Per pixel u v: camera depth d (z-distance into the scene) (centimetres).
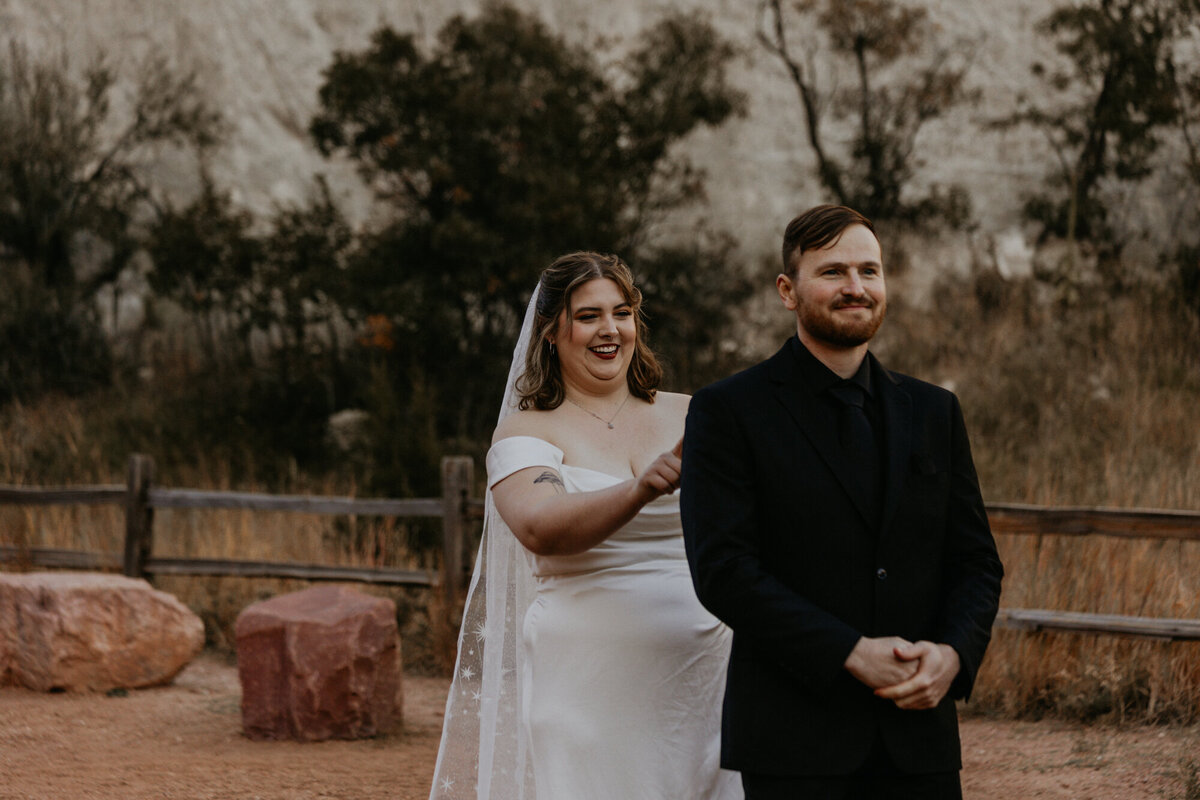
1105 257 1384
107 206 1588
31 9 1727
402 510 751
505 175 1302
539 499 288
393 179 1389
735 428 238
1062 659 552
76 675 610
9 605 630
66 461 1189
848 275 235
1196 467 770
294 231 1411
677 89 1398
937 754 229
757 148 1672
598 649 298
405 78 1341
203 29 1794
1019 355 1224
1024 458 1002
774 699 231
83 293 1544
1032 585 598
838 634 221
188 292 1449
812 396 239
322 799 425
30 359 1452
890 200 1522
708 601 229
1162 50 1440
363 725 528
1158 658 528
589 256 327
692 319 1386
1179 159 1430
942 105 1553
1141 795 401
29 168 1537
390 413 1163
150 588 648
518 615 331
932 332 1327
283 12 1862
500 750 326
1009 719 535
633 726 296
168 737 528
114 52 1750
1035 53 1641
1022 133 1575
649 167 1385
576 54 1426
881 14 1571
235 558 810
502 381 1286
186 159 1686
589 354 319
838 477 234
